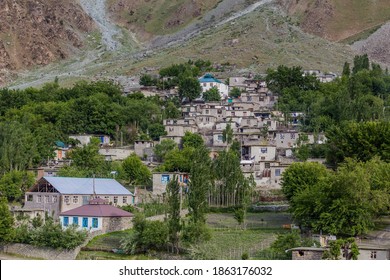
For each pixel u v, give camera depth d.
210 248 178.50
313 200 194.88
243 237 197.12
